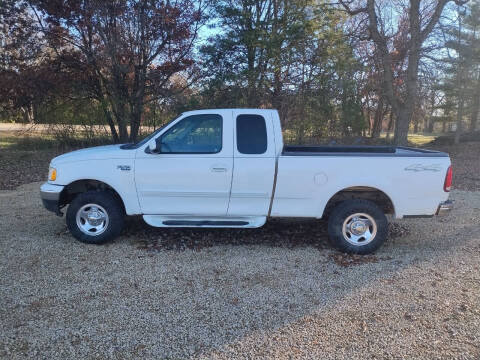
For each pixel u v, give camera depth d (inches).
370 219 206.1
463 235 245.1
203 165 205.3
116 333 131.0
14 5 548.1
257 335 131.1
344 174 204.1
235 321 139.5
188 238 228.2
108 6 513.7
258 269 184.9
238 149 205.8
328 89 652.1
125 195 209.5
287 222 265.4
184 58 596.7
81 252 201.0
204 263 190.5
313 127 675.4
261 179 205.0
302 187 205.3
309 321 139.9
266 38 601.3
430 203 205.5
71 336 128.9
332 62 643.5
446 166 203.8
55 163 212.7
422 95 786.8
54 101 629.0
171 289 162.4
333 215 207.8
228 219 214.4
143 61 565.6
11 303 148.0
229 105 628.4
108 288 161.9
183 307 148.4
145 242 219.3
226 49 617.0
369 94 842.8
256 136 206.5
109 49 521.3
